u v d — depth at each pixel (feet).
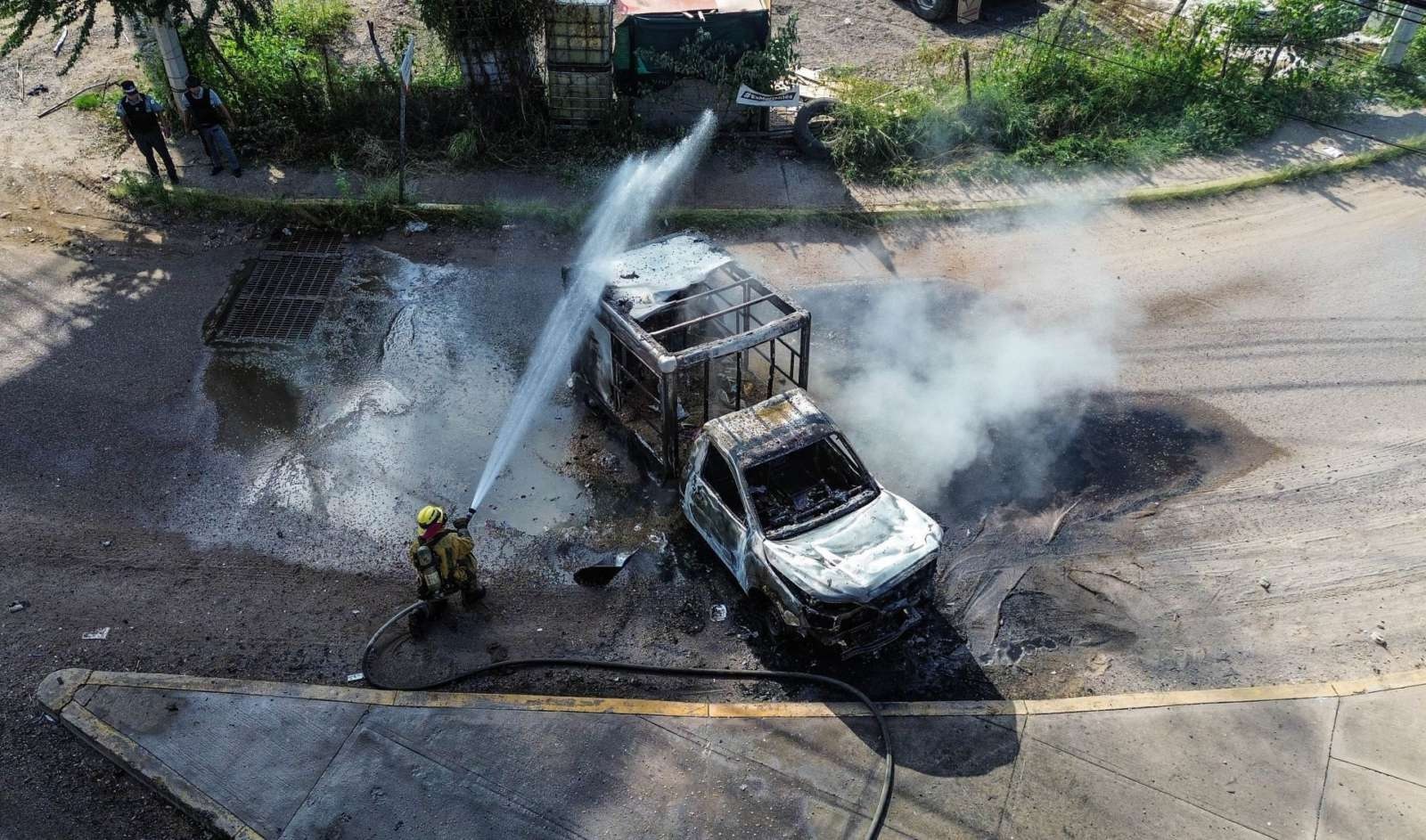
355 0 61.11
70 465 31.73
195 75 45.57
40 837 22.26
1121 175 49.49
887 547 26.12
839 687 25.68
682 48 47.06
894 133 49.67
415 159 47.73
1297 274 42.75
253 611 27.63
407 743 24.18
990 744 24.52
